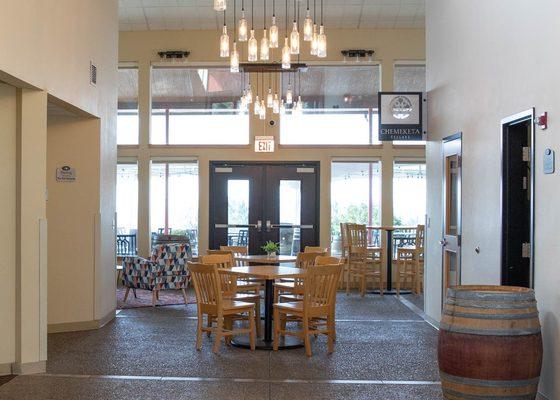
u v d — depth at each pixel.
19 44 5.50
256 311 7.65
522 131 5.63
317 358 6.41
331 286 6.66
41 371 5.89
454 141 7.25
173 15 11.95
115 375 5.74
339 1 11.62
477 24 6.44
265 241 12.32
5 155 5.94
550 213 4.74
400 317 8.87
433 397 5.12
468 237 6.70
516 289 4.80
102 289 8.11
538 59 4.94
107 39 8.36
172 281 9.82
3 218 5.91
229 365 6.10
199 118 12.46
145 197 12.27
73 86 6.98
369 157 12.29
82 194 7.91
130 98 12.42
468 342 4.45
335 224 12.38
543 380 4.84
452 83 7.36
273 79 12.32
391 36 12.14
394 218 12.32
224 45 7.06
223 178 12.38
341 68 12.41
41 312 5.93
